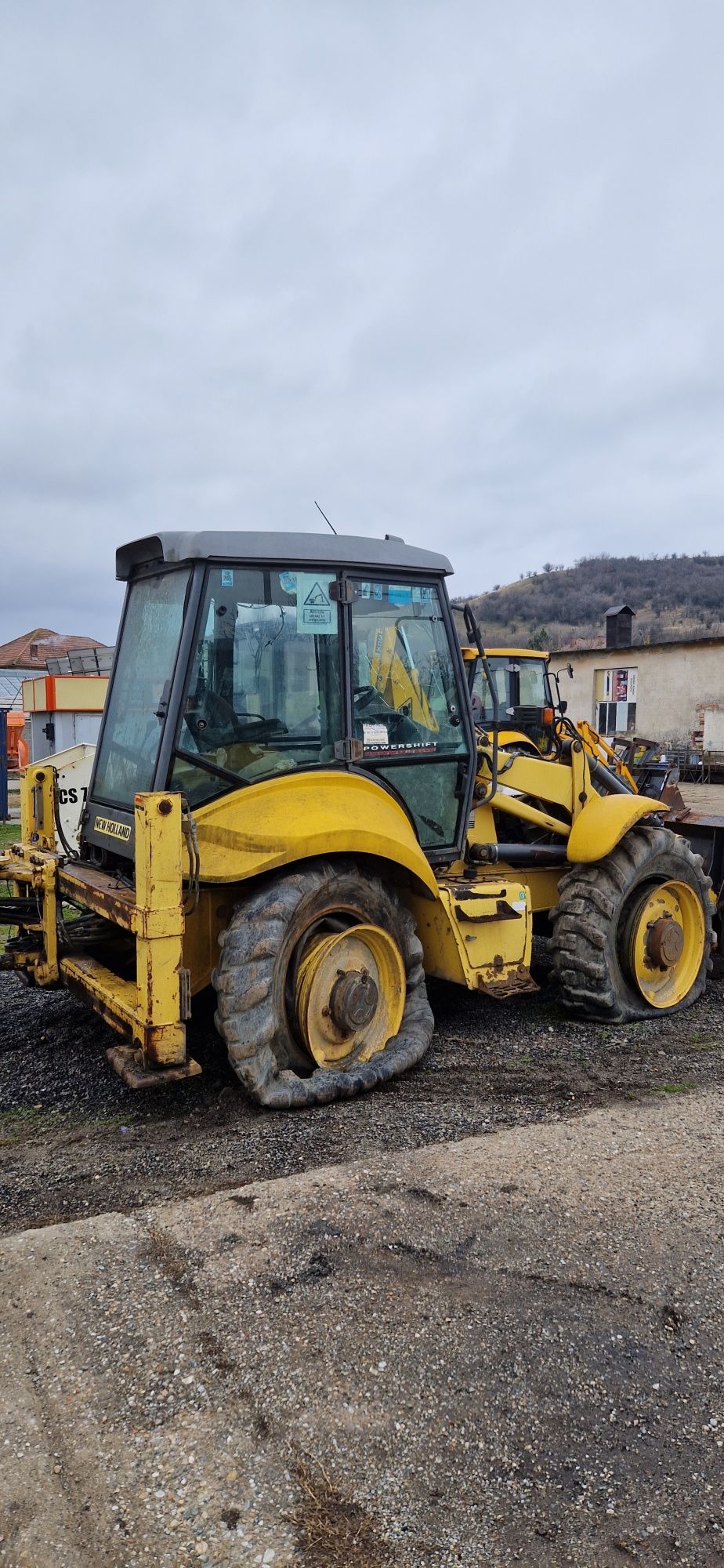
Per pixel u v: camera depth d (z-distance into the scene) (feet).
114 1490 7.51
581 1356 9.00
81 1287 9.85
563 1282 10.00
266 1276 10.00
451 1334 9.20
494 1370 8.79
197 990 15.11
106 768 17.03
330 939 15.10
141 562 16.55
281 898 14.57
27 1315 9.46
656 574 449.89
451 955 17.43
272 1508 7.38
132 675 16.55
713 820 24.49
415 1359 8.88
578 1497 7.57
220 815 14.49
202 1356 8.89
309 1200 11.43
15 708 85.76
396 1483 7.65
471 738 18.10
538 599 422.41
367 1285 9.89
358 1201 11.41
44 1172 12.76
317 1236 10.67
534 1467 7.84
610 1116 14.33
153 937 13.26
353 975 15.26
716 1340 9.27
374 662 16.70
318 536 15.93
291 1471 7.72
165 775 14.25
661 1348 9.14
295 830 14.70
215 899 15.24
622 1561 7.04
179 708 14.38
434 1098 15.14
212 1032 17.74
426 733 17.37
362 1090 15.14
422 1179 11.94
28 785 19.97
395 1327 9.29
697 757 86.22
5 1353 8.98
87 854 17.53
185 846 13.80
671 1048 18.04
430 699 17.49
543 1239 10.71
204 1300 9.65
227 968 14.44
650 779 28.14
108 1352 8.96
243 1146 13.29
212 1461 7.79
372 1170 12.21
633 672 97.25
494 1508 7.47
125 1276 10.03
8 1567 6.86
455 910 17.26
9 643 107.04
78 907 18.65
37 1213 11.64
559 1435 8.15
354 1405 8.38
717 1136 13.52
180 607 15.02
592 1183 11.94
